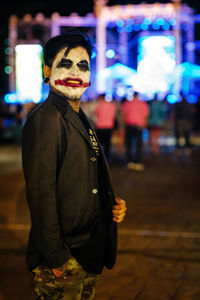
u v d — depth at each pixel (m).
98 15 19.03
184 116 14.23
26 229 5.29
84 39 2.11
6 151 14.84
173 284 3.68
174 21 19.34
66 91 2.04
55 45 2.06
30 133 1.92
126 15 18.81
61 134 1.95
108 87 21.28
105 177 2.13
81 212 2.00
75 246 2.02
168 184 8.31
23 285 3.66
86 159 2.00
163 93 21.55
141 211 6.14
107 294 3.48
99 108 10.67
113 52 20.59
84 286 2.19
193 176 9.25
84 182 2.00
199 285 3.66
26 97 20.36
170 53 21.33
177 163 11.50
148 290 3.56
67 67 2.04
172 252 4.44
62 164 1.96
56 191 1.97
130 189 7.82
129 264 4.11
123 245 4.65
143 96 21.38
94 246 2.07
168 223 5.51
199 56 22.70
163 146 16.47
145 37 21.39
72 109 2.01
